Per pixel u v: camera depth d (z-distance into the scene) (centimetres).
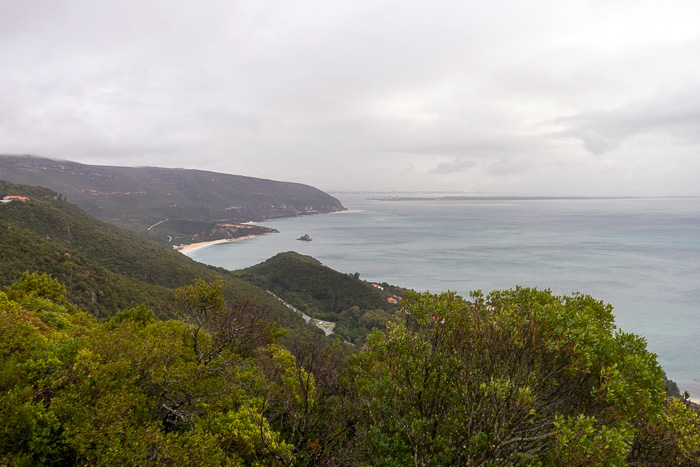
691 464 891
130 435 1041
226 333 1892
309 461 1073
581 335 880
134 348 1515
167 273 10431
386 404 1084
